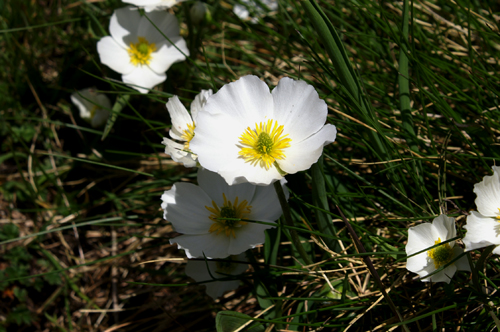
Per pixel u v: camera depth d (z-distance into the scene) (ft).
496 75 0.56
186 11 0.65
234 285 0.51
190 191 0.49
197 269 0.51
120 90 0.64
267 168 0.43
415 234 0.45
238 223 0.48
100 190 0.64
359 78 0.51
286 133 0.45
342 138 0.58
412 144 0.53
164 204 0.49
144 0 0.60
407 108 0.53
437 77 0.55
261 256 0.55
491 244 0.42
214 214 0.49
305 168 0.42
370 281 0.51
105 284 0.62
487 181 0.44
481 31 0.59
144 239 0.62
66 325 0.60
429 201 0.52
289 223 0.46
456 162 0.55
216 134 0.44
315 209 0.49
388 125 0.56
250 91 0.45
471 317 0.48
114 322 0.59
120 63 0.62
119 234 0.64
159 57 0.63
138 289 0.60
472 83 0.56
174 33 0.63
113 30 0.62
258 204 0.49
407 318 0.48
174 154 0.48
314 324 0.47
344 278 0.48
